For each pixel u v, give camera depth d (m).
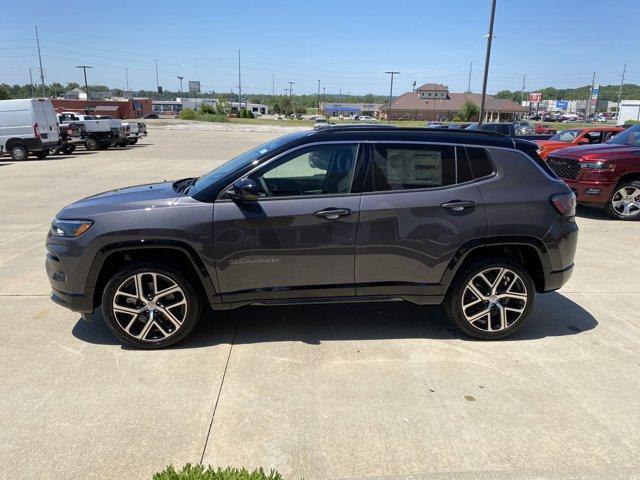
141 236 3.87
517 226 4.12
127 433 3.02
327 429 3.08
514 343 4.27
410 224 4.04
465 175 4.14
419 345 4.20
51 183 13.87
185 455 2.84
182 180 5.00
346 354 4.02
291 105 130.62
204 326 4.54
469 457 2.85
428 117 102.38
